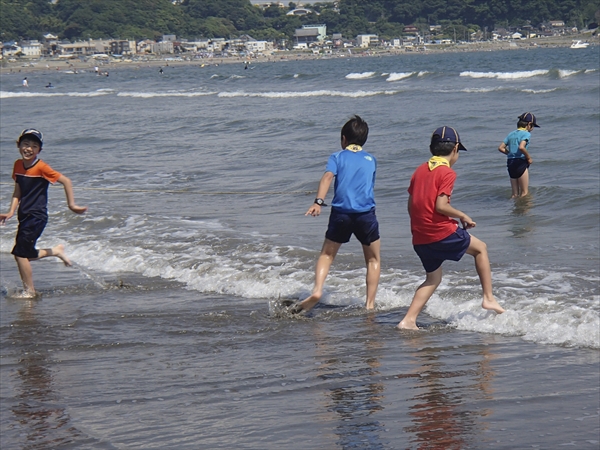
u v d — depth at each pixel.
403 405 4.66
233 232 10.32
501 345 5.77
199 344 6.08
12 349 6.11
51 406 4.82
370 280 6.95
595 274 7.56
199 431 4.35
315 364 5.50
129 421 4.53
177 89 65.81
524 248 9.00
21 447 4.18
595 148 17.48
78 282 8.39
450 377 5.12
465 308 6.66
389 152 18.70
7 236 10.77
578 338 5.75
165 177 16.39
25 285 7.91
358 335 6.21
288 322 6.64
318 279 6.85
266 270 8.24
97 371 5.50
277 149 20.23
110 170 17.70
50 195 14.29
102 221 11.46
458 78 58.41
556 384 4.91
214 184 15.25
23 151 7.80
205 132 25.80
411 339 6.04
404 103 35.44
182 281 8.25
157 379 5.28
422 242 6.21
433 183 6.09
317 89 54.12
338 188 6.76
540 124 23.48
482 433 4.21
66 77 125.12
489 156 17.30
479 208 12.03
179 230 10.59
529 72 55.81
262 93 49.44
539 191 12.74
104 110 40.16
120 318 6.90
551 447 4.00
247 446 4.14
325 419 4.48
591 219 10.53
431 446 4.07
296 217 11.40
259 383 5.13
